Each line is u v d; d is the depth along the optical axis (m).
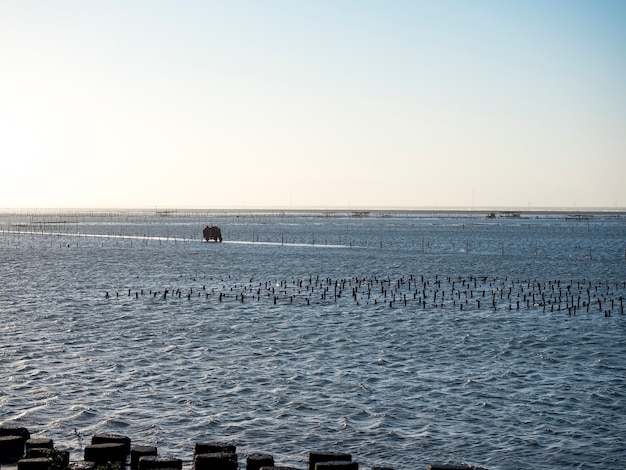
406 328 67.25
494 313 76.19
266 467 28.84
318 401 43.44
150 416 40.47
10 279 105.81
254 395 44.50
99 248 169.25
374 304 82.19
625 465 34.56
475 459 35.19
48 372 49.22
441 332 65.38
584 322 70.62
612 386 46.91
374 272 118.50
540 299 86.69
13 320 69.69
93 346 57.94
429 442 37.12
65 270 119.06
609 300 86.06
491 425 39.56
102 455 31.00
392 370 51.06
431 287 98.62
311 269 122.56
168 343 59.59
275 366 51.94
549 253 160.88
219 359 54.00
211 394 44.59
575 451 36.09
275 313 75.44
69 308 77.94
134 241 194.62
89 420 39.62
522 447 36.56
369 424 39.59
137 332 64.25
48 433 37.56
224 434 37.94
